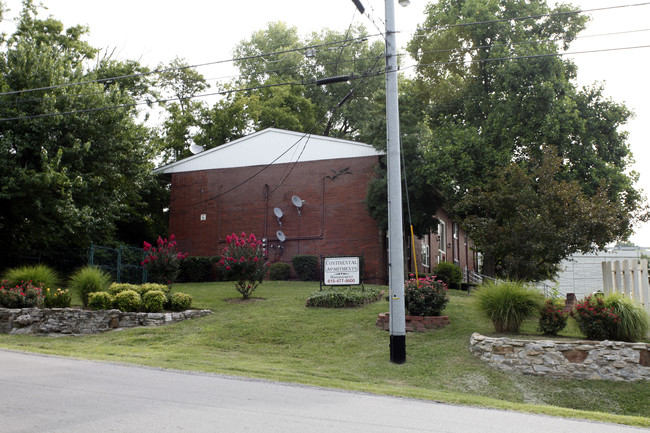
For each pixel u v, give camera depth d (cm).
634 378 956
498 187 1648
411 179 2212
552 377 994
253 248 1780
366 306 1548
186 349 1197
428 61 2362
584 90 2186
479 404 741
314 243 2462
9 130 1853
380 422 569
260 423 532
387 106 1151
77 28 2616
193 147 2875
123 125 2130
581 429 598
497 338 1072
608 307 1076
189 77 3450
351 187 2455
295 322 1397
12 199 1844
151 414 548
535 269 1516
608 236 1501
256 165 2630
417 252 2700
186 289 2072
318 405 650
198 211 2694
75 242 2175
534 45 2138
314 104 3903
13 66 1944
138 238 3078
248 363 1060
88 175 2025
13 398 596
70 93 1977
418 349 1153
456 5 2375
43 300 1551
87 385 701
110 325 1449
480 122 2308
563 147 2014
